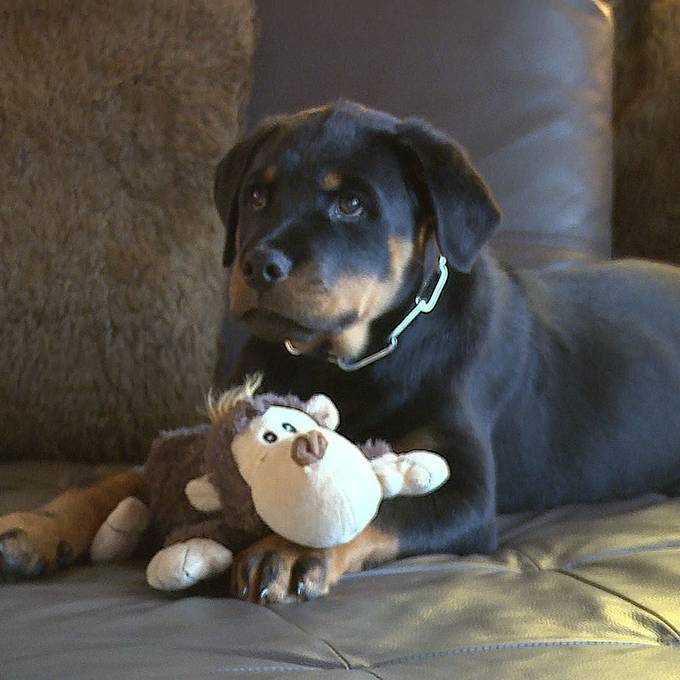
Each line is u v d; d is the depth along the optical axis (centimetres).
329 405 153
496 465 204
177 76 246
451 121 260
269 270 164
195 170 244
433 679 107
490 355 197
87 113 242
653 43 277
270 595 132
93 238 238
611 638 122
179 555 134
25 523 147
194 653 112
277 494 134
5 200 237
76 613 126
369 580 143
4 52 244
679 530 171
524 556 162
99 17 247
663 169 270
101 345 235
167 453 159
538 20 268
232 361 248
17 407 234
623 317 228
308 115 188
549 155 262
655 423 222
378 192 176
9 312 233
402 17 266
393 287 180
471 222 178
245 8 256
